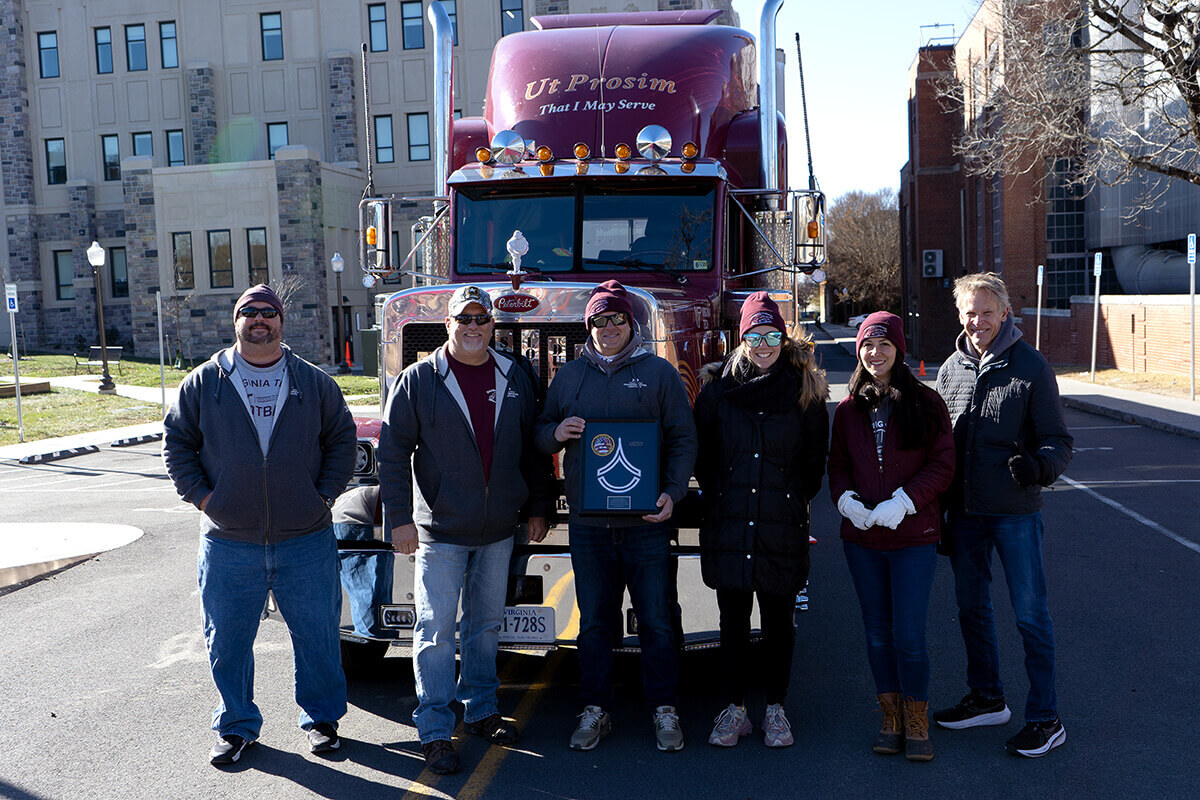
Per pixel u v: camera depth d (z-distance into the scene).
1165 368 23.36
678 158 6.49
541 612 5.00
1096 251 33.28
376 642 5.71
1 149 44.44
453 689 4.60
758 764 4.47
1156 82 21.17
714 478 4.66
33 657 6.14
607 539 4.66
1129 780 4.21
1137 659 5.69
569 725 5.00
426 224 7.59
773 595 4.59
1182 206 28.81
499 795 4.20
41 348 45.12
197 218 37.50
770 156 6.95
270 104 42.66
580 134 7.16
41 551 8.97
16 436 18.97
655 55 7.43
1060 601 6.86
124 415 22.36
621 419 4.55
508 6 40.53
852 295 87.06
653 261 6.43
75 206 43.84
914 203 42.12
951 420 4.58
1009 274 33.81
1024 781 4.23
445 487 4.55
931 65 40.41
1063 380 24.14
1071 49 22.53
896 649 4.52
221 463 4.39
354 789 4.29
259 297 4.39
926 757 4.44
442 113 7.33
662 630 4.70
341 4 41.81
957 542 4.71
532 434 4.75
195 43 43.09
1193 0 20.91
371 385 28.64
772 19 6.93
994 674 4.80
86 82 44.00
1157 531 8.91
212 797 4.21
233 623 4.54
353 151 41.72
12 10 43.62
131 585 7.94
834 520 10.19
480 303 4.49
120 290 44.50
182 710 5.25
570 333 5.20
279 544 4.53
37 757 4.64
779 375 4.55
